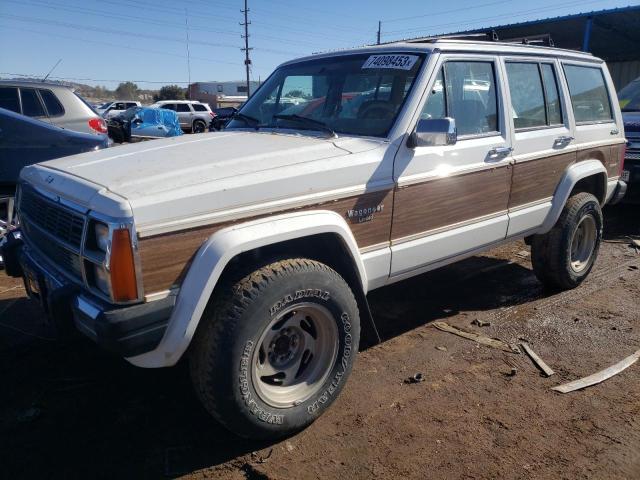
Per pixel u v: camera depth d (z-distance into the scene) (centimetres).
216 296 263
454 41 373
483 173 380
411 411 312
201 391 261
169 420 303
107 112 2933
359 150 316
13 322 421
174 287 244
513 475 259
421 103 338
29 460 268
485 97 390
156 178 254
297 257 285
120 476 258
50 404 317
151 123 1933
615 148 532
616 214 834
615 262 595
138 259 231
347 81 373
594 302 476
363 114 353
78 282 260
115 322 226
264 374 281
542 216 448
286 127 375
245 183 263
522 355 379
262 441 285
